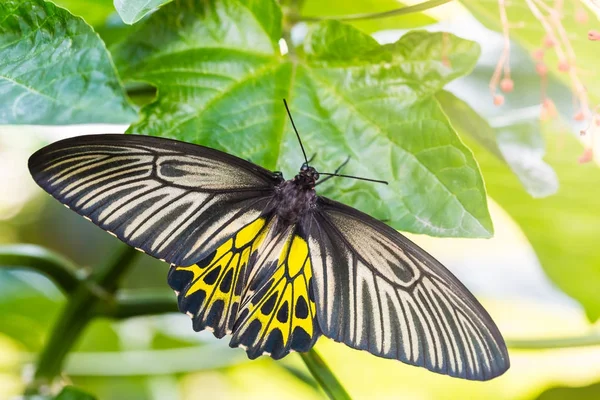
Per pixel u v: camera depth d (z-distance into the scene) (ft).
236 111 1.79
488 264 2.31
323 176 1.79
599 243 2.07
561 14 1.78
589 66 1.89
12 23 1.71
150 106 1.77
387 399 2.47
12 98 1.70
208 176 1.79
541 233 2.08
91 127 2.17
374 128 1.79
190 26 1.79
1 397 2.14
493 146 1.91
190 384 2.38
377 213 1.78
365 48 1.80
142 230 1.77
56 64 1.71
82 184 1.71
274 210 1.85
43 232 2.60
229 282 1.84
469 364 1.75
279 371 2.37
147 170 1.75
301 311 1.85
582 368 2.45
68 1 1.90
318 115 1.80
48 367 1.90
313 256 1.85
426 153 1.78
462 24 1.94
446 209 1.76
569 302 2.13
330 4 2.01
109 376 2.23
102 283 1.91
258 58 1.81
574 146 2.00
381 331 1.80
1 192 2.55
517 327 2.41
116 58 1.77
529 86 1.93
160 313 1.92
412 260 1.79
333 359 2.44
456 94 1.92
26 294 2.27
